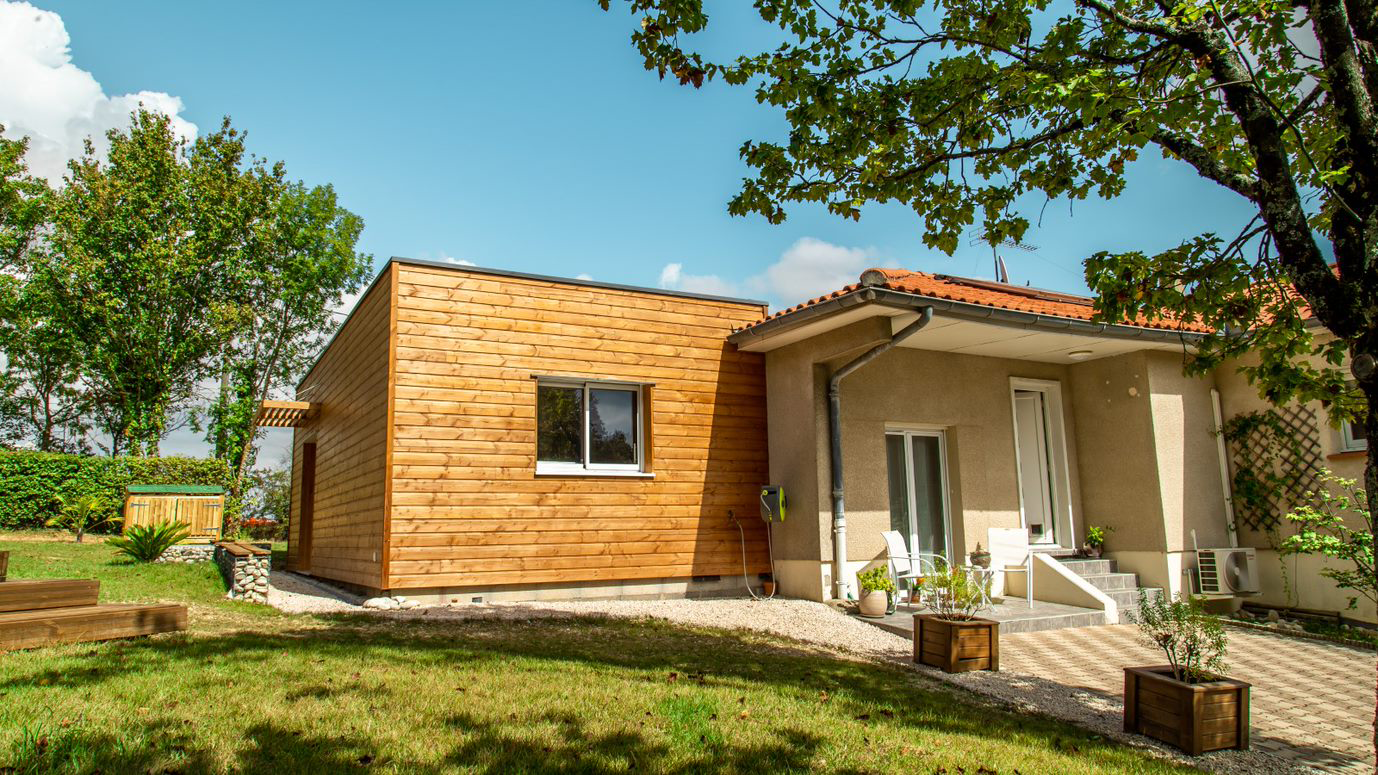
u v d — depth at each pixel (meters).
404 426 9.69
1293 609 10.59
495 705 4.74
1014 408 12.14
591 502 10.63
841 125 6.59
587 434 10.98
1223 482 11.63
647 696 5.17
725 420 11.70
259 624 7.34
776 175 6.91
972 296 10.46
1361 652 8.40
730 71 6.26
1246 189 5.07
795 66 6.27
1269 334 6.11
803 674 6.41
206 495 16.45
